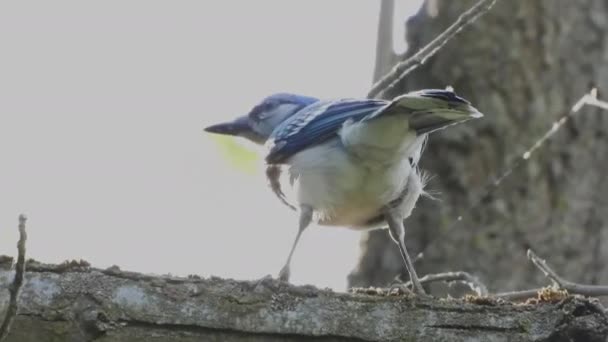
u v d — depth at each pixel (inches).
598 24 617.6
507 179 591.2
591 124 604.1
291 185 460.8
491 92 600.7
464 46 605.0
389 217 460.1
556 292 370.0
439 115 418.0
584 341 351.6
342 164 445.1
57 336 341.4
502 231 584.4
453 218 587.8
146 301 346.3
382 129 426.6
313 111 466.9
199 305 348.2
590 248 587.2
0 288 343.3
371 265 596.7
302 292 354.0
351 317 354.0
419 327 354.9
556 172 594.2
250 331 349.4
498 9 608.1
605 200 595.2
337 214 462.9
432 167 595.2
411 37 617.0
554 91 604.7
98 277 346.6
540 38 609.6
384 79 463.5
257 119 564.4
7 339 339.6
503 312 356.2
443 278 462.6
